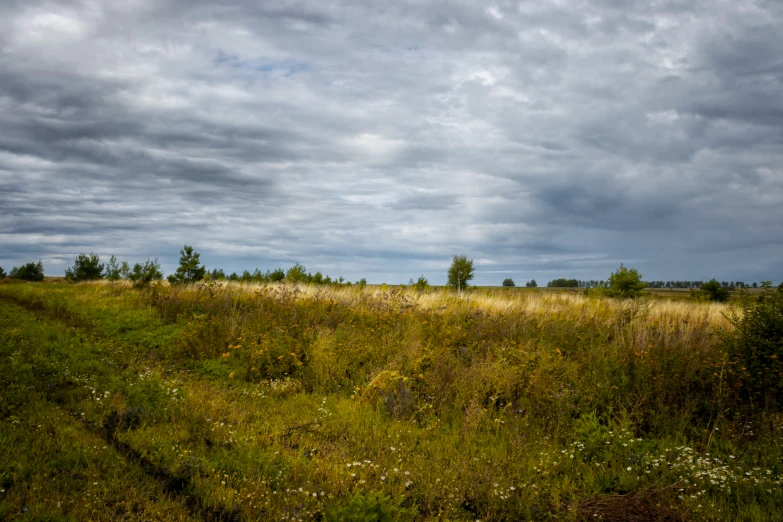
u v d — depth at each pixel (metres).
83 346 12.03
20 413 6.79
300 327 12.94
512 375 8.80
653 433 7.29
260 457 5.88
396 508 4.60
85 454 5.56
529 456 6.43
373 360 10.49
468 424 7.43
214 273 32.66
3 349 10.27
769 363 8.24
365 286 20.91
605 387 8.09
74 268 39.91
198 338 12.66
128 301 20.38
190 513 4.64
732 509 5.14
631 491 5.54
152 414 7.23
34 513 4.20
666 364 8.67
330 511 4.38
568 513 5.00
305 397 8.95
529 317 14.27
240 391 9.31
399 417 7.90
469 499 5.33
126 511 4.55
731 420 7.59
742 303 9.40
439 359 9.84
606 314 14.80
